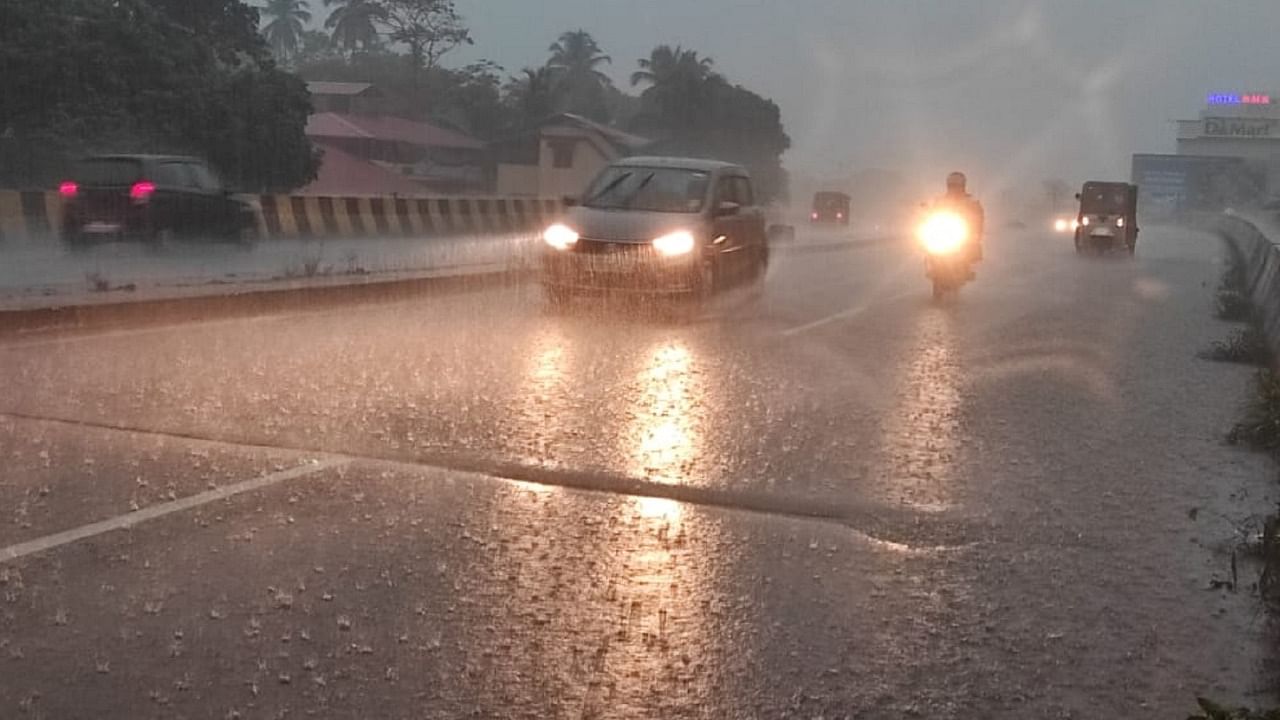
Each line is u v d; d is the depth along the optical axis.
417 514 7.49
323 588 6.17
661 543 7.15
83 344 13.28
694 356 14.30
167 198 22.03
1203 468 9.57
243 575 6.30
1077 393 12.82
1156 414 11.78
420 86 78.44
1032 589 6.61
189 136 37.66
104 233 21.12
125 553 6.56
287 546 6.79
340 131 62.28
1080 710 5.13
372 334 15.02
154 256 21.75
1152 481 9.09
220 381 11.38
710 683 5.26
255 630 5.61
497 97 79.31
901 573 6.80
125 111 36.47
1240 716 4.64
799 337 16.47
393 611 5.91
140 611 5.78
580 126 65.88
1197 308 23.11
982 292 25.09
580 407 10.91
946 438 10.31
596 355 14.02
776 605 6.23
